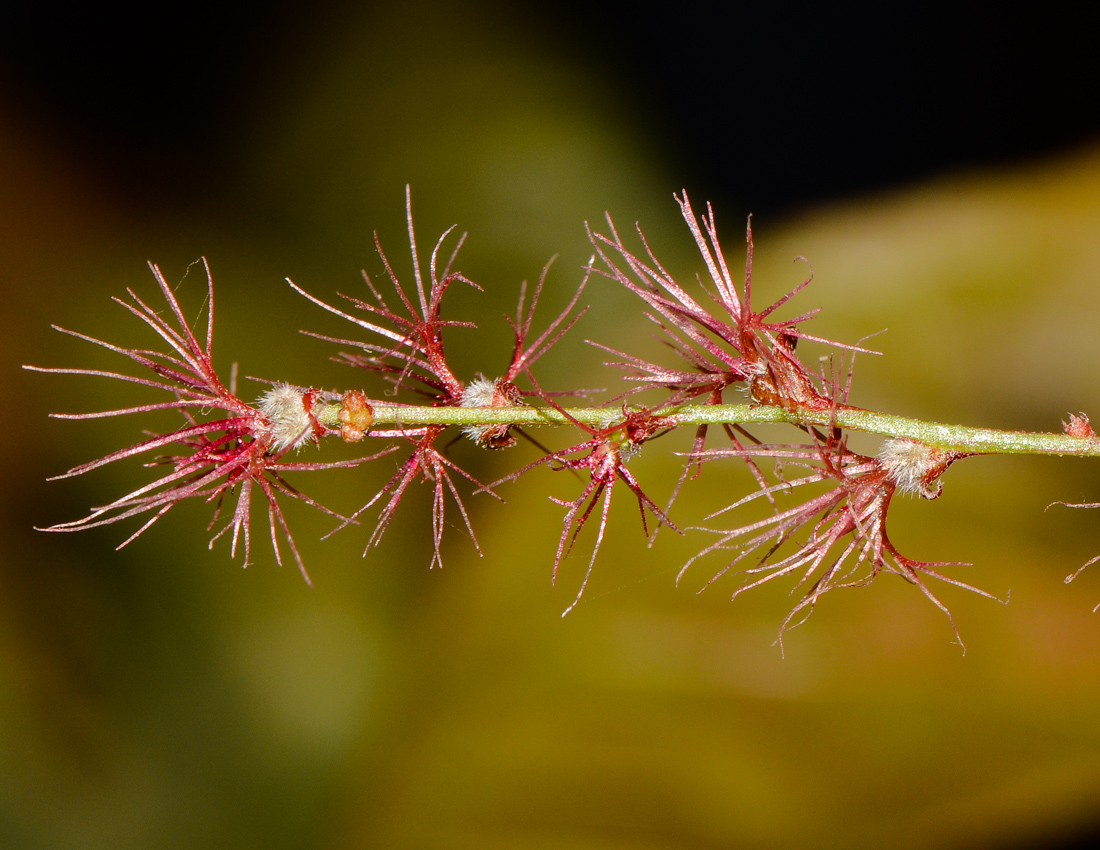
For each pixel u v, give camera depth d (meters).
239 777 0.10
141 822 0.10
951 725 0.10
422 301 0.09
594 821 0.10
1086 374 0.11
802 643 0.10
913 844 0.10
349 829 0.10
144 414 0.11
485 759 0.10
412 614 0.11
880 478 0.09
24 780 0.10
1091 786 0.10
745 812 0.10
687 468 0.09
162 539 0.11
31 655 0.10
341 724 0.10
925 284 0.12
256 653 0.10
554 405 0.09
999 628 0.10
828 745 0.10
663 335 0.12
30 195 0.12
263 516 0.11
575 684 0.10
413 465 0.09
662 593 0.10
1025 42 0.12
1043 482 0.10
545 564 0.10
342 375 0.12
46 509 0.11
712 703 0.10
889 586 0.10
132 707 0.10
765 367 0.09
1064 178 0.12
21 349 0.11
